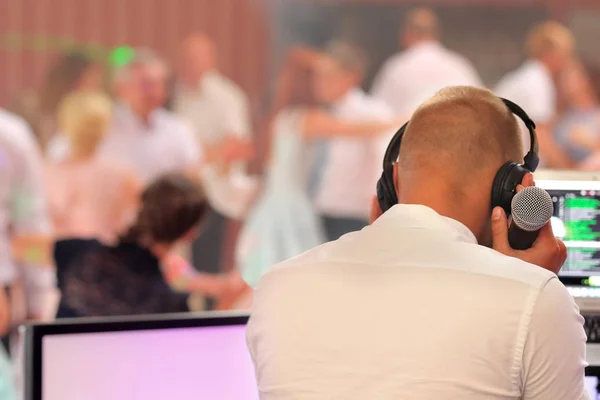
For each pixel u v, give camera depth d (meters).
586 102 10.38
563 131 10.28
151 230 3.90
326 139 9.49
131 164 8.80
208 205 4.08
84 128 7.57
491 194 2.22
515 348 1.98
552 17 12.52
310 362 2.10
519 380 2.00
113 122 8.76
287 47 11.93
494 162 2.21
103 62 11.09
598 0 12.42
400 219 2.19
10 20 11.22
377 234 2.19
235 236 9.55
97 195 7.63
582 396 2.08
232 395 2.62
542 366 1.99
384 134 9.45
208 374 2.61
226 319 2.62
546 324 1.99
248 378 2.63
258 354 2.21
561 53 10.26
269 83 11.87
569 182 2.65
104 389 2.54
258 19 11.86
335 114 9.52
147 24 11.52
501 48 12.62
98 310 3.85
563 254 2.29
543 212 2.18
